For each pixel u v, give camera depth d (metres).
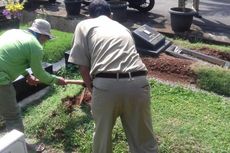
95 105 3.21
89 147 4.04
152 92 5.19
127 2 10.04
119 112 3.26
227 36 8.10
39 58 3.68
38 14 8.75
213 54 6.59
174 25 8.28
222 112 4.71
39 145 4.18
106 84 3.11
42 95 5.27
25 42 3.64
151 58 6.13
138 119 3.26
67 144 4.16
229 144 4.02
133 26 8.96
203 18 9.58
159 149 3.91
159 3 11.51
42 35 3.82
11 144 1.97
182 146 3.94
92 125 4.32
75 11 9.67
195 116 4.60
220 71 5.56
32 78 4.23
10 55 3.64
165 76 5.73
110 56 3.16
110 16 3.58
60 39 7.07
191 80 5.62
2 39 3.77
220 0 11.84
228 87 5.32
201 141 4.06
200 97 5.09
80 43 3.29
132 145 3.38
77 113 4.55
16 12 7.95
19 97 5.10
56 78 3.93
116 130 4.14
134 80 3.13
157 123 4.38
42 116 4.61
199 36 8.01
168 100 4.99
